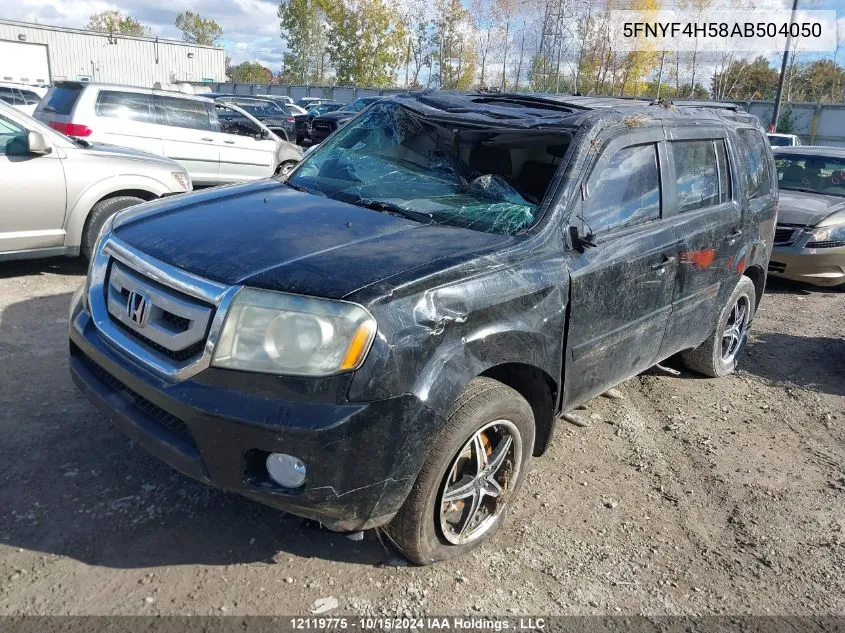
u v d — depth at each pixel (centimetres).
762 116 3409
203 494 325
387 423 245
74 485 321
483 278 280
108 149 654
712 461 417
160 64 5141
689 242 410
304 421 235
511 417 296
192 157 1016
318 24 5434
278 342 241
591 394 364
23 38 4431
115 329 283
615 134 362
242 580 275
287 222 311
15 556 274
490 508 315
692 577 310
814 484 401
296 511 251
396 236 301
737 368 582
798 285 901
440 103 415
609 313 349
